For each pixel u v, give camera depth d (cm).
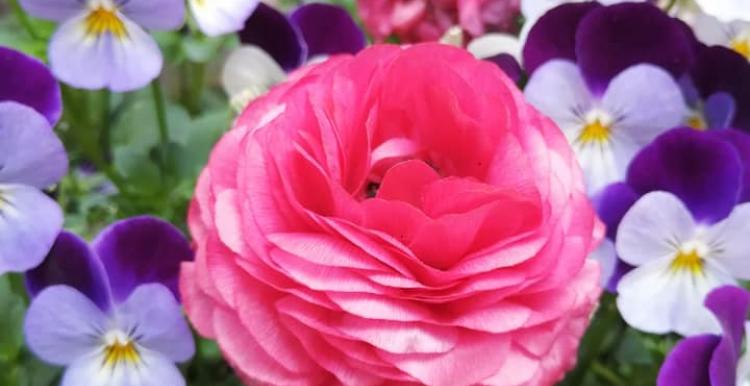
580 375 19
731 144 16
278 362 14
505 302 14
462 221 13
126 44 18
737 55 18
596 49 18
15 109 15
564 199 14
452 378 13
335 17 21
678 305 17
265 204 14
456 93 14
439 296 13
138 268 16
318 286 13
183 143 22
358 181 14
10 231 16
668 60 18
